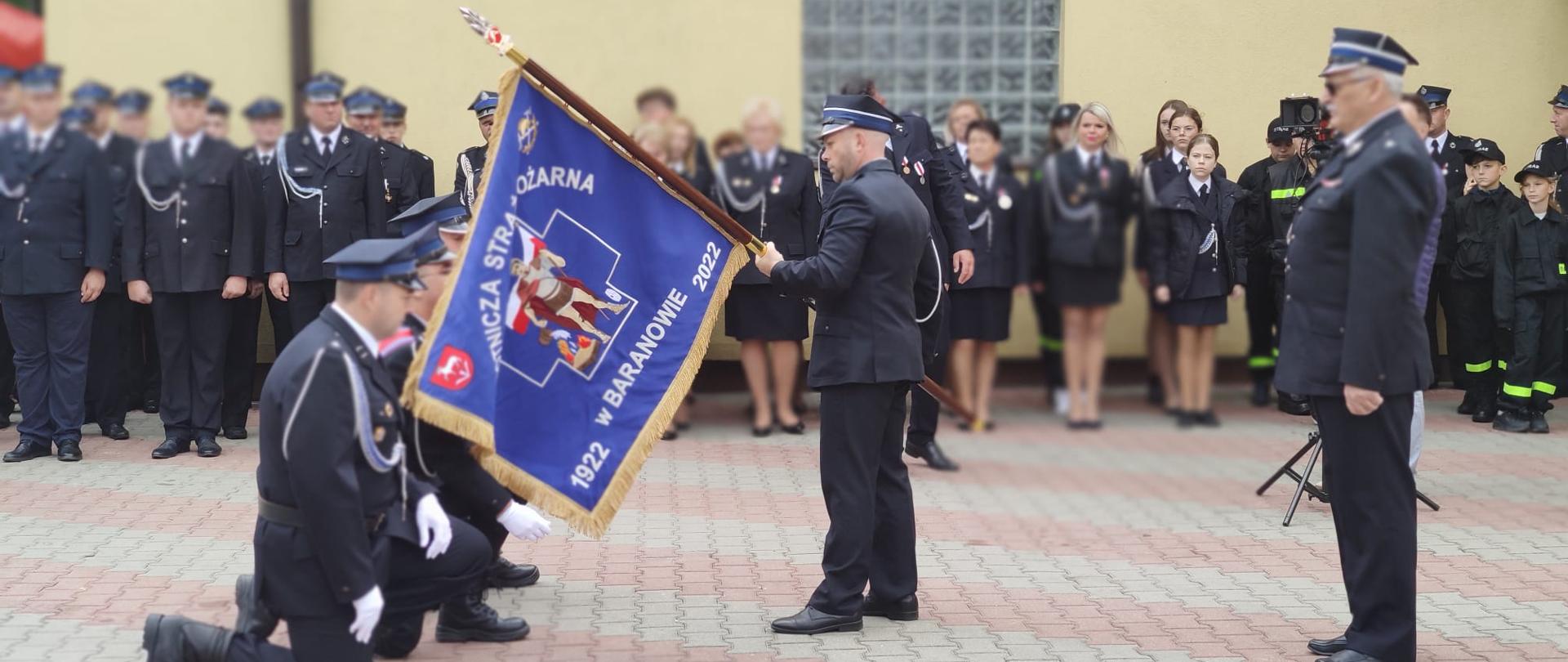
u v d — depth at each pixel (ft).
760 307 17.69
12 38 20.47
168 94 21.01
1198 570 15.03
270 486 10.18
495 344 11.24
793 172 14.02
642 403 12.55
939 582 14.71
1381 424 11.28
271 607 10.34
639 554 16.07
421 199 21.86
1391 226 10.77
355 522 9.91
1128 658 12.21
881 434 13.07
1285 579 14.69
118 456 21.93
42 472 20.72
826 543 13.21
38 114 20.85
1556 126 17.56
